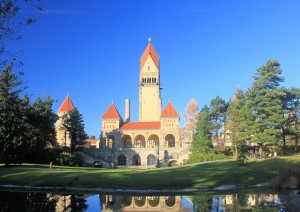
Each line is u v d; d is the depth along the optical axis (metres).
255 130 70.75
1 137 62.47
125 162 116.75
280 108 69.62
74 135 98.00
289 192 31.12
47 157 80.88
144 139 135.62
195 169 48.53
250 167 46.94
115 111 133.62
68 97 135.62
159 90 159.12
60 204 26.25
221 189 35.31
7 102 65.31
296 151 79.25
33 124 79.19
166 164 105.44
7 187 37.28
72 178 39.84
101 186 36.09
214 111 98.75
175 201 27.80
